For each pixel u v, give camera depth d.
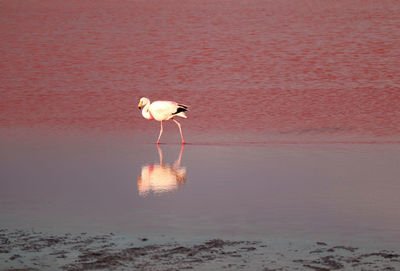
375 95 28.23
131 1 57.34
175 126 23.92
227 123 24.09
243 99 28.11
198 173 16.22
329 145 20.08
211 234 11.00
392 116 24.55
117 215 12.27
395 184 14.84
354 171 16.33
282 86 30.42
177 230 11.24
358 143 20.34
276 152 19.05
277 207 12.84
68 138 21.56
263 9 52.25
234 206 12.92
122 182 15.23
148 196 13.82
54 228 11.35
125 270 9.07
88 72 34.44
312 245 10.33
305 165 17.12
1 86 31.58
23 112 26.39
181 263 9.37
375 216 12.14
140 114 26.05
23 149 19.61
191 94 29.33
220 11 51.72
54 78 33.22
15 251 9.95
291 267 9.19
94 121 24.80
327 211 12.51
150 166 17.14
